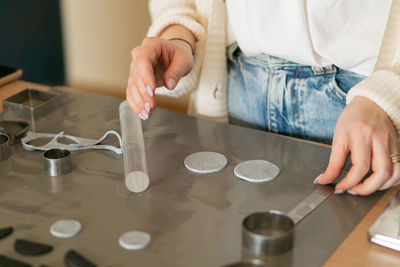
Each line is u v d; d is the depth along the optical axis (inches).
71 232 24.8
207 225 25.8
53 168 30.4
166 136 36.5
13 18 87.3
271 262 23.1
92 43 84.8
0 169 31.4
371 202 28.1
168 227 25.6
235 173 30.7
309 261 23.2
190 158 32.7
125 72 84.0
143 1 77.2
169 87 35.3
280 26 38.8
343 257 23.6
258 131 37.2
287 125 43.3
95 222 26.0
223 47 44.2
